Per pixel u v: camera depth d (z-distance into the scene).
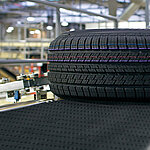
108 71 0.90
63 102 1.00
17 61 1.25
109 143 0.63
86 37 0.98
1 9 13.11
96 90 0.92
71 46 0.98
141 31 1.00
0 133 0.73
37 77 1.65
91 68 0.93
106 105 0.93
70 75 0.98
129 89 0.88
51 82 1.12
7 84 1.52
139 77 0.88
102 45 0.91
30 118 0.83
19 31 10.77
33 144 0.64
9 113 0.90
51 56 1.11
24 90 1.56
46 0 1.74
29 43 8.80
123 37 0.92
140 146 0.61
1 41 9.54
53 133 0.71
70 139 0.66
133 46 0.88
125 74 0.89
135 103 0.94
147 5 2.60
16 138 0.69
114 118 0.79
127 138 0.65
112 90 0.90
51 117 0.83
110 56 0.90
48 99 1.43
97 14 2.51
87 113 0.85
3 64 1.14
